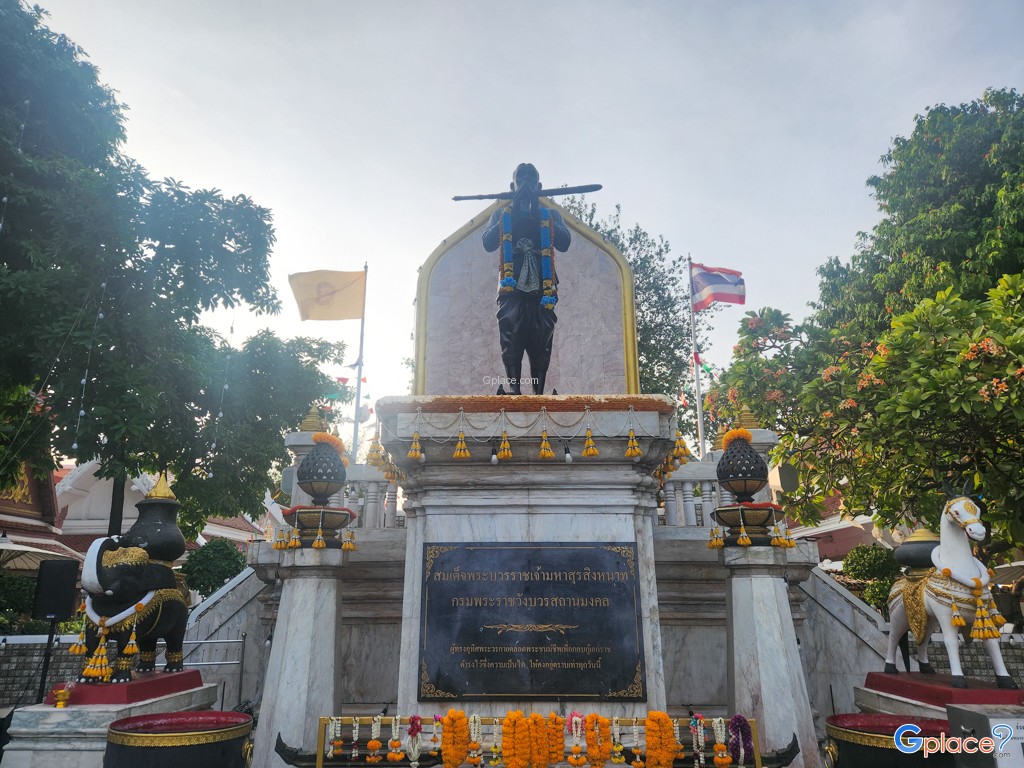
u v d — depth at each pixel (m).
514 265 7.91
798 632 8.92
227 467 14.54
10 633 14.09
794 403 13.64
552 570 6.05
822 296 21.47
